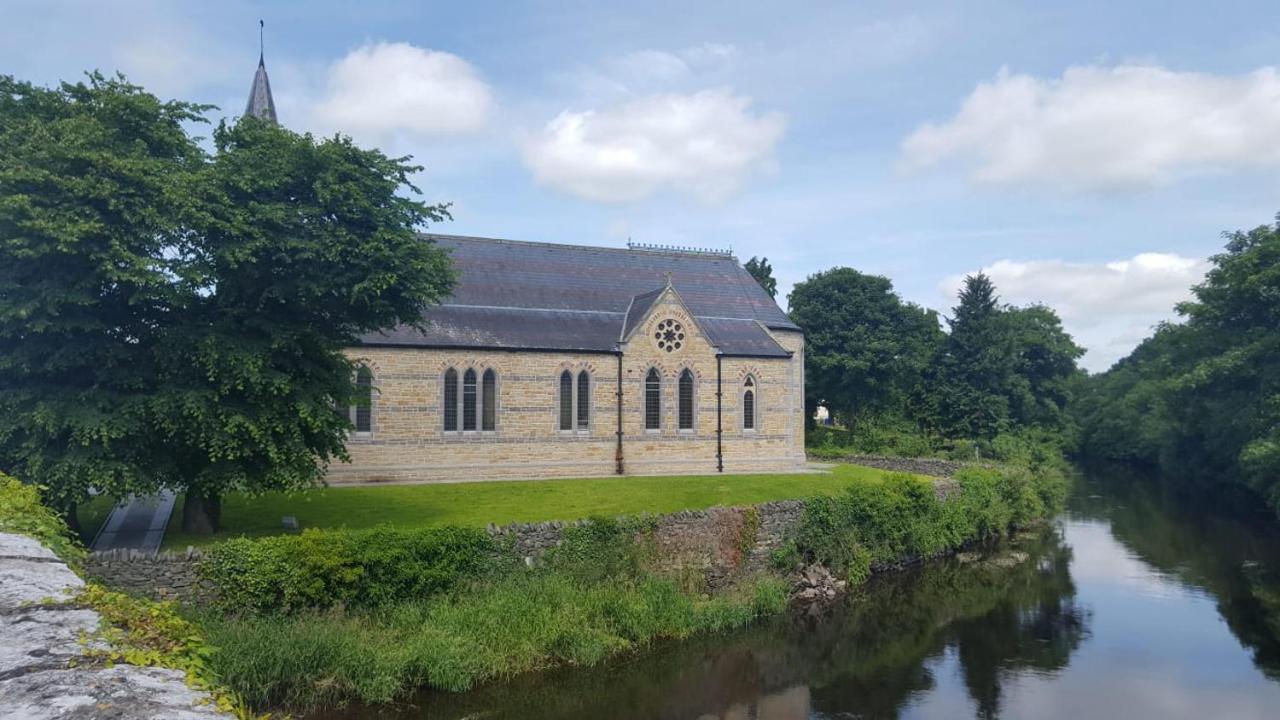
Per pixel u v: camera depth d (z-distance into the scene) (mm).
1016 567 45219
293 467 27891
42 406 23562
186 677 6664
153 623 8102
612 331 52156
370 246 28484
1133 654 31141
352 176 29656
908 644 32031
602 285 55625
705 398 52406
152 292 24531
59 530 17203
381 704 22828
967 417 78875
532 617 27141
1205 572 44156
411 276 30562
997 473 55469
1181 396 64188
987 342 82125
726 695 26406
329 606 25406
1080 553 49156
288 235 28156
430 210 32094
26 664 6219
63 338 24984
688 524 34312
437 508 36438
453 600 27547
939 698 26734
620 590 30328
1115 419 106500
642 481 45531
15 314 22547
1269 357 52000
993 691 27359
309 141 29000
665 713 24688
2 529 12102
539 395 48312
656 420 51406
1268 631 33875
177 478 27688
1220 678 28672
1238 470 62656
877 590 39156
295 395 28406
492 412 47375
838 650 31094
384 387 44750
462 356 46469
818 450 72000
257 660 21766
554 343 49000
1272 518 60531
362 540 26406
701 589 33469
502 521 33781
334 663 22781
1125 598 39031
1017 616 35969
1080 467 107250
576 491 41500
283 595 24734
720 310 58125
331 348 30469
